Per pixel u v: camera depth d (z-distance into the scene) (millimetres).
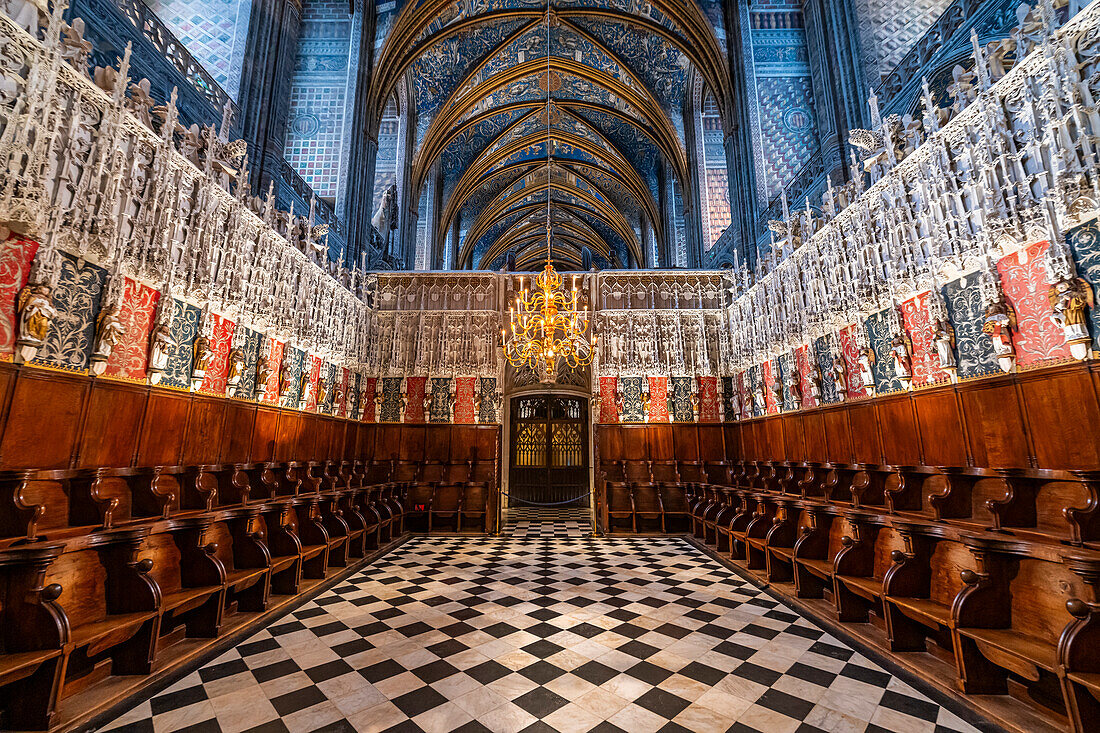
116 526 4457
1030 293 5219
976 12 6887
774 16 13531
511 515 15055
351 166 13234
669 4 15086
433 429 13164
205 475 6188
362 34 13797
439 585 6754
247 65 9430
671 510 11500
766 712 3328
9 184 4387
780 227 10258
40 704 2959
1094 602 2803
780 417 10898
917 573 4301
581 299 14547
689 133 19344
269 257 8844
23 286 4641
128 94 6438
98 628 3396
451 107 19906
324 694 3576
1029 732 2920
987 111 5582
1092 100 4605
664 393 13641
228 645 4480
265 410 8797
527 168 26938
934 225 6375
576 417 17578
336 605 5805
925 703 3434
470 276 14281
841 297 8266
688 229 19328
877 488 6211
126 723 3131
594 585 6766
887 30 9156
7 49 4430
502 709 3377
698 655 4324
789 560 6141
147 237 6098
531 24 17891
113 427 5668
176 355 6746
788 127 12867
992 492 4809
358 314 12914
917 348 6859
